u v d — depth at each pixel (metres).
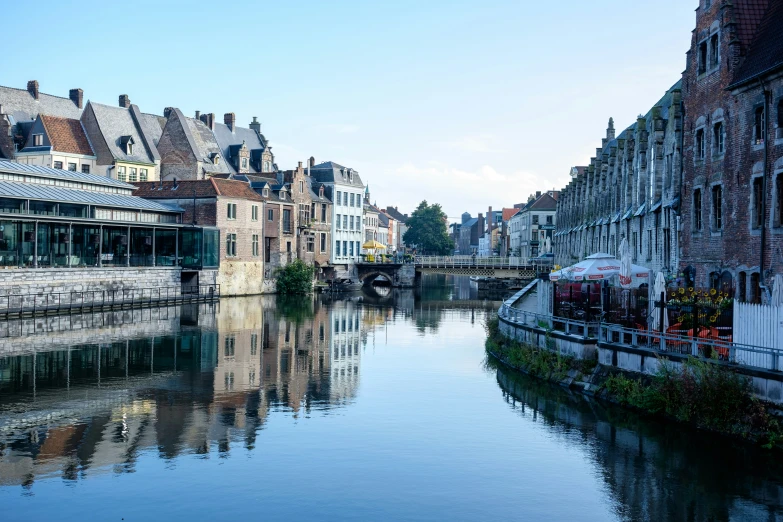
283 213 75.56
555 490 15.05
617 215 47.50
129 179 73.19
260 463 16.48
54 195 50.12
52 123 68.62
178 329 39.50
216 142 85.75
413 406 22.12
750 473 15.88
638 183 42.03
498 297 75.12
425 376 27.22
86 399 22.19
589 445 17.97
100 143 71.31
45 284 45.19
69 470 15.79
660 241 36.22
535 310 39.94
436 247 144.88
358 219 96.31
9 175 49.97
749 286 23.83
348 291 80.75
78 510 13.69
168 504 14.04
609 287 24.56
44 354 29.95
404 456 17.16
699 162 28.42
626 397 21.00
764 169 22.81
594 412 21.14
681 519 13.58
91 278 49.16
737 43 25.42
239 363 29.16
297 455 17.11
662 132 37.56
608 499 14.56
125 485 14.98
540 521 13.54
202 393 23.41
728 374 17.80
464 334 41.38
